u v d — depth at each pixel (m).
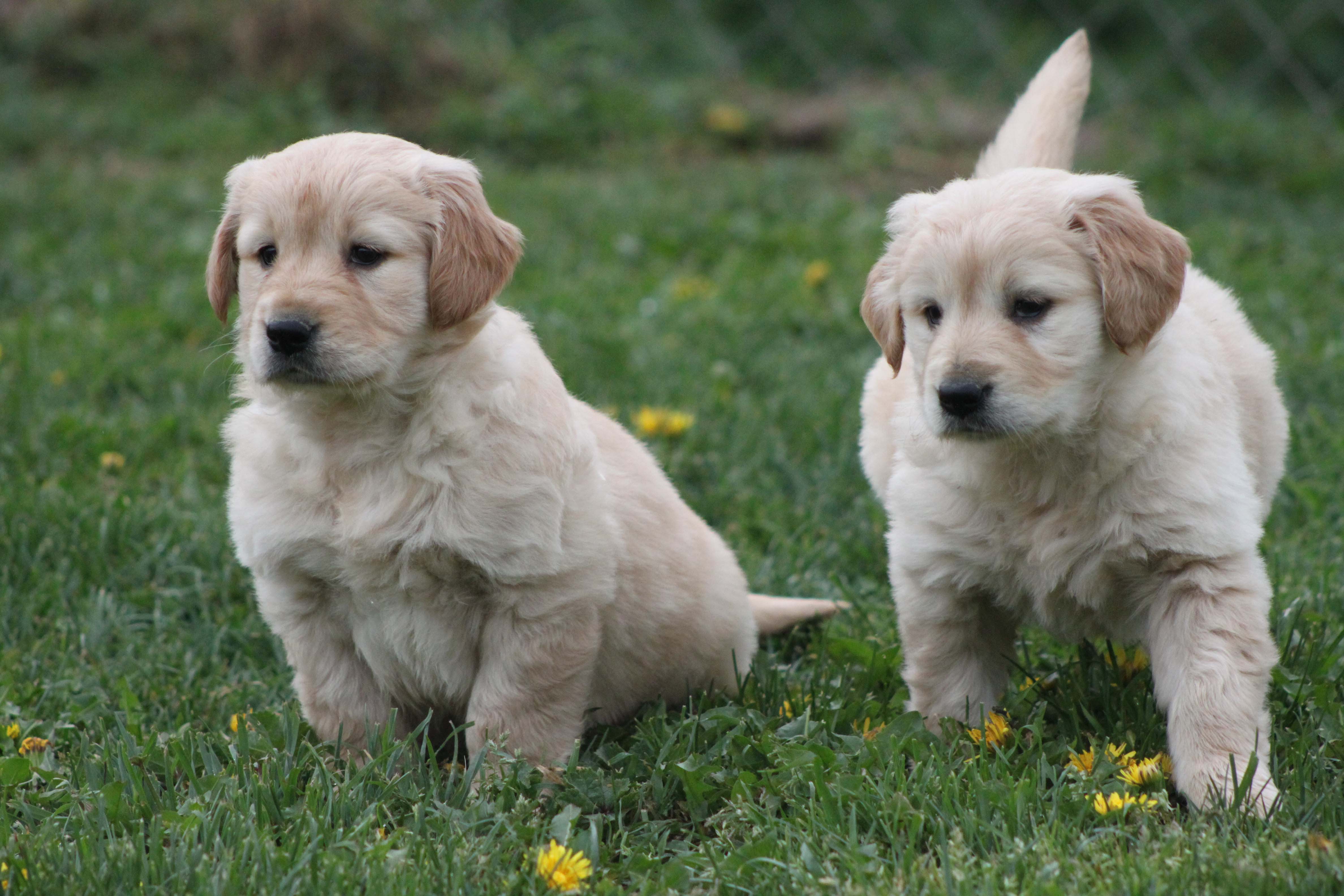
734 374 6.38
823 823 2.95
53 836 2.92
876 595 4.61
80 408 5.82
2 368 6.37
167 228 8.76
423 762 3.27
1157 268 3.26
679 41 13.19
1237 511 3.23
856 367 6.40
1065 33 13.64
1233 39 13.24
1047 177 3.43
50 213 8.86
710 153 11.15
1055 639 4.12
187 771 3.20
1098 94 12.48
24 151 10.58
